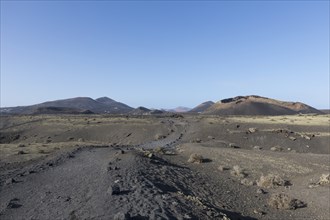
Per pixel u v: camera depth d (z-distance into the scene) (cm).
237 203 2111
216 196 2186
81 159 3288
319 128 8044
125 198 1575
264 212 1978
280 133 7369
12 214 1462
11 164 3350
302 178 2931
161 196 1662
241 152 4306
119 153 3409
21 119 13138
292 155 4084
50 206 1543
